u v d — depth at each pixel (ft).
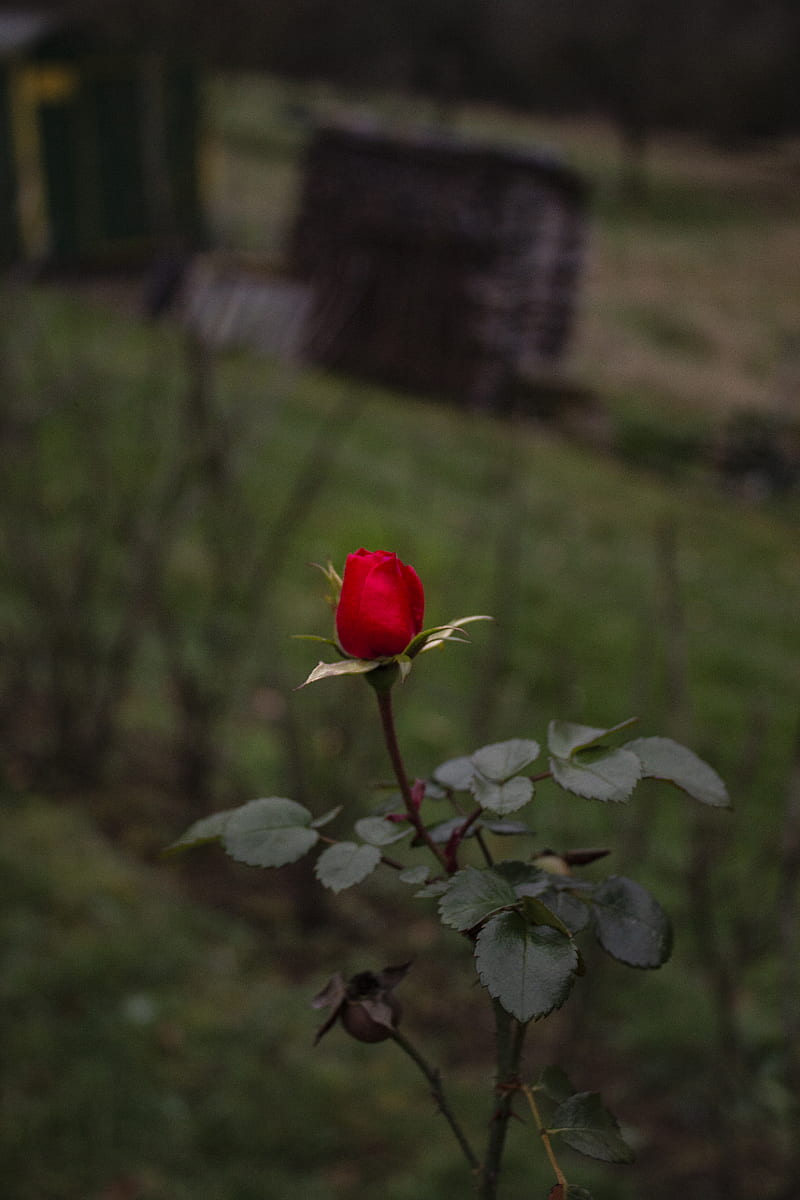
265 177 87.66
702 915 11.35
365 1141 10.78
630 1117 11.89
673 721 22.07
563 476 43.27
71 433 27.45
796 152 154.40
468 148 54.70
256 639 19.79
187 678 16.16
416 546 30.04
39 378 19.21
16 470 18.43
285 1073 11.48
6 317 21.26
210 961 13.09
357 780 15.37
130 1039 11.48
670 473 48.52
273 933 14.11
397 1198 10.05
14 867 13.91
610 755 2.78
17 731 16.83
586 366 62.39
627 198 118.42
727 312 79.00
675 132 161.68
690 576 34.50
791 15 160.56
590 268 87.30
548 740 2.90
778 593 34.86
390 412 46.96
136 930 13.20
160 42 53.26
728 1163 10.62
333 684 18.15
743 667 27.35
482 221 53.98
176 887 14.64
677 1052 12.85
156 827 15.74
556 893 2.82
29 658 17.70
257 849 2.86
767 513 45.24
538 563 31.68
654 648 27.37
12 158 53.72
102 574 20.53
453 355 54.24
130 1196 9.68
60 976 12.18
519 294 55.31
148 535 17.93
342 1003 2.96
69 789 16.28
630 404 56.75
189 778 16.05
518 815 17.34
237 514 18.29
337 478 34.55
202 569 23.57
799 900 14.24
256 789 16.17
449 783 3.07
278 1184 10.06
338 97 136.98
